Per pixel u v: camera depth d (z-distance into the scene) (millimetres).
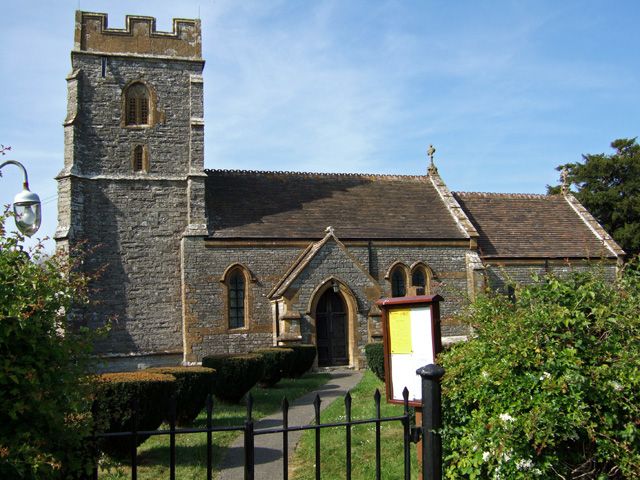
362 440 13281
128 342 30516
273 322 30859
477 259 34938
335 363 29750
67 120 30828
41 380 5965
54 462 5594
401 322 8828
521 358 7430
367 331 29766
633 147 58250
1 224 6535
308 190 35875
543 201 41844
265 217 33000
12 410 5570
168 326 31172
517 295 8492
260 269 31562
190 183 31688
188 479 11211
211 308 30703
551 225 39719
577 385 7012
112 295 30594
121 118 32156
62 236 29297
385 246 33750
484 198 40719
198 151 32312
